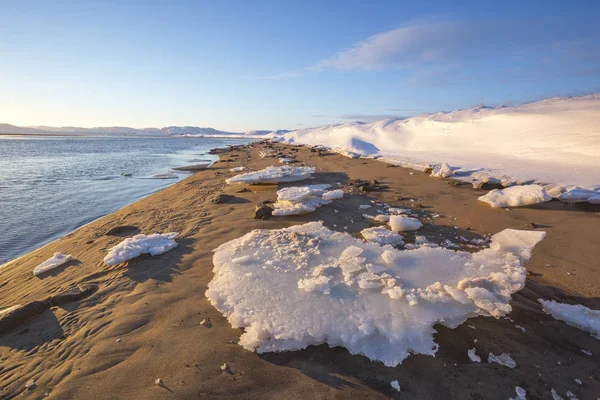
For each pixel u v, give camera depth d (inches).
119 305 142.2
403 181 369.4
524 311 121.8
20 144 1856.5
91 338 121.2
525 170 344.5
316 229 202.2
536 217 223.3
